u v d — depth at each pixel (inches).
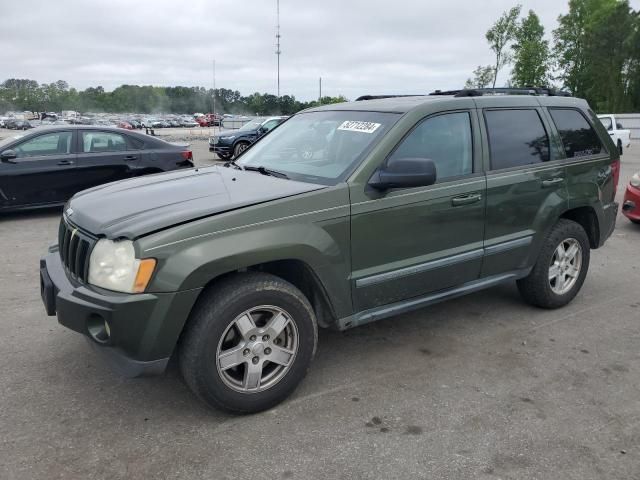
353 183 135.9
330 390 138.4
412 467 108.9
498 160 166.2
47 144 349.4
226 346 124.0
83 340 165.9
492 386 140.6
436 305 197.0
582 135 194.9
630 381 143.7
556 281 189.9
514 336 171.0
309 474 106.7
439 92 190.2
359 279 138.1
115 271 112.9
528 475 106.7
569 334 172.9
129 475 106.3
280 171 154.5
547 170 177.0
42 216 360.8
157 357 115.0
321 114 175.5
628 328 177.9
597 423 124.3
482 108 166.4
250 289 120.8
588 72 2292.1
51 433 119.6
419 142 149.6
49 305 129.6
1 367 148.9
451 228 153.9
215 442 116.8
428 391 138.0
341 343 165.8
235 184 142.7
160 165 382.0
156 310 111.7
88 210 131.1
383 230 140.3
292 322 128.3
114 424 123.3
